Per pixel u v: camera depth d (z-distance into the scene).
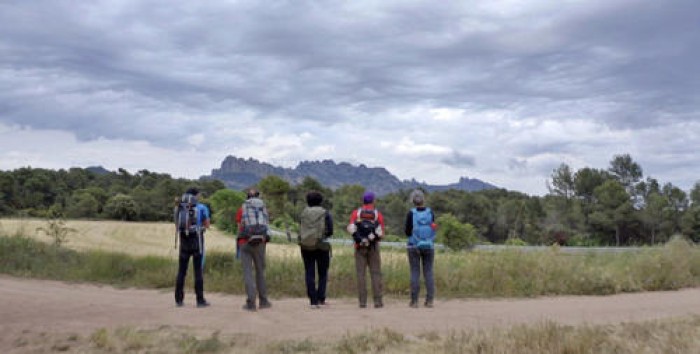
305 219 10.91
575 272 14.10
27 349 7.32
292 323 9.03
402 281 13.25
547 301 12.10
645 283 14.33
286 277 13.81
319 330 8.46
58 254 17.58
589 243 66.69
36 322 8.67
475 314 10.03
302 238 10.87
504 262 14.28
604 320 9.28
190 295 13.03
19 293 11.73
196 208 10.98
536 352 6.80
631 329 8.12
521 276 13.82
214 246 18.70
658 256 15.57
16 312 9.41
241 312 10.09
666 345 7.17
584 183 85.06
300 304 11.52
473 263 14.41
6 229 18.91
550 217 82.19
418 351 7.05
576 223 81.75
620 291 13.83
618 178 87.38
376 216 11.05
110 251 17.78
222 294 13.31
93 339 7.63
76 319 8.99
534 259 14.49
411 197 11.37
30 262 16.30
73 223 72.50
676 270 15.08
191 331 8.26
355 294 12.99
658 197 78.31
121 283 14.91
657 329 8.09
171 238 53.53
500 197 107.75
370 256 11.04
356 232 10.91
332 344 7.46
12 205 93.12
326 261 11.18
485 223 88.50
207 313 9.88
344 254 16.25
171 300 12.05
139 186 111.88
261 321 9.20
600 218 78.44
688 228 76.56
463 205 90.19
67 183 116.19
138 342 7.47
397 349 7.18
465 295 12.85
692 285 14.87
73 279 15.26
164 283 14.55
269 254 16.08
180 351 7.19
